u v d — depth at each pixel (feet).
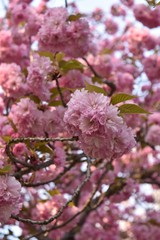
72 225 18.40
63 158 13.34
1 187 10.05
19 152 12.71
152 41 25.76
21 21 19.94
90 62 22.38
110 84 19.31
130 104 9.82
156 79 25.04
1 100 16.42
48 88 14.61
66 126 9.55
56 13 15.67
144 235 26.32
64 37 15.60
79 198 23.39
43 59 14.49
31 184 12.88
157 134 21.43
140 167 28.86
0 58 19.53
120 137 9.64
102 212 25.14
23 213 19.84
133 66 25.81
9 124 14.42
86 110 9.25
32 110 14.05
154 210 28.55
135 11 21.97
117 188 20.67
